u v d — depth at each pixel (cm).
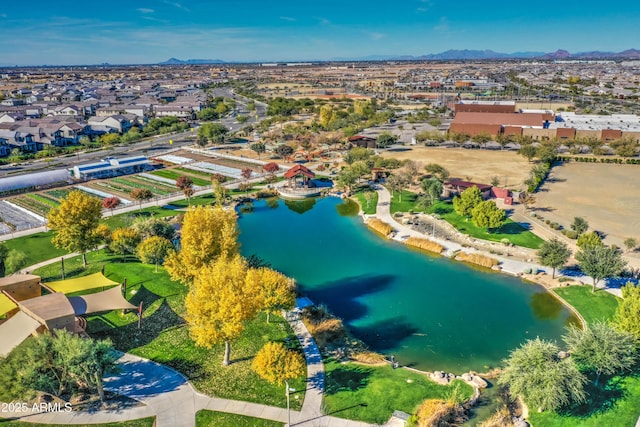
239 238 9088
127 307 5638
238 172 13562
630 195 10931
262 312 6006
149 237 7550
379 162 13025
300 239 9006
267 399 4494
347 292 6925
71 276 6969
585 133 16875
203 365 4994
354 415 4288
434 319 6175
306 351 5284
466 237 8619
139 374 4847
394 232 9069
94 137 19475
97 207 7138
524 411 4359
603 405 4294
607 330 4606
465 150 16212
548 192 11250
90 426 4119
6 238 8419
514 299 6656
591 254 6469
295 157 15375
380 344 5625
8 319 5038
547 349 4316
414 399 4488
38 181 11800
